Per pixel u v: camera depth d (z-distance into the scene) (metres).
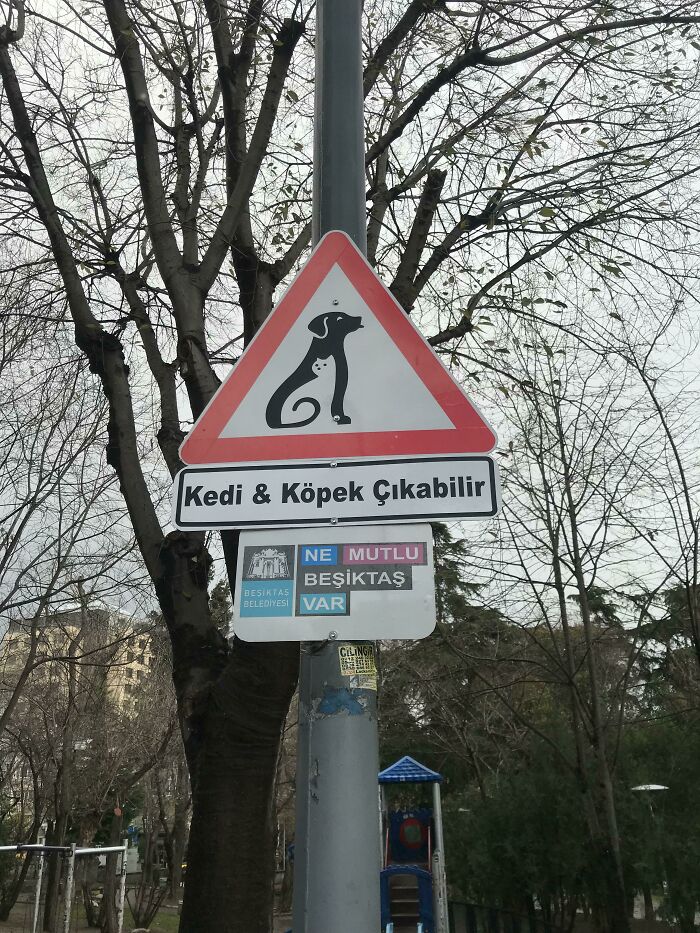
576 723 12.02
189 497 2.17
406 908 14.81
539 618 12.98
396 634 1.99
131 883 30.22
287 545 2.10
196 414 4.34
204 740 3.36
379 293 2.38
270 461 2.19
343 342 2.33
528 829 12.91
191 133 6.27
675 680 14.30
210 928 3.09
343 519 2.12
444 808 19.94
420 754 23.14
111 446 4.48
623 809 12.34
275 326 2.36
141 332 5.26
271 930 3.28
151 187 4.94
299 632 2.00
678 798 12.93
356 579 2.04
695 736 13.60
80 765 22.66
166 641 18.09
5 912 15.69
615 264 5.97
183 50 6.19
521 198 5.86
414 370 2.26
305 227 5.66
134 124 5.10
